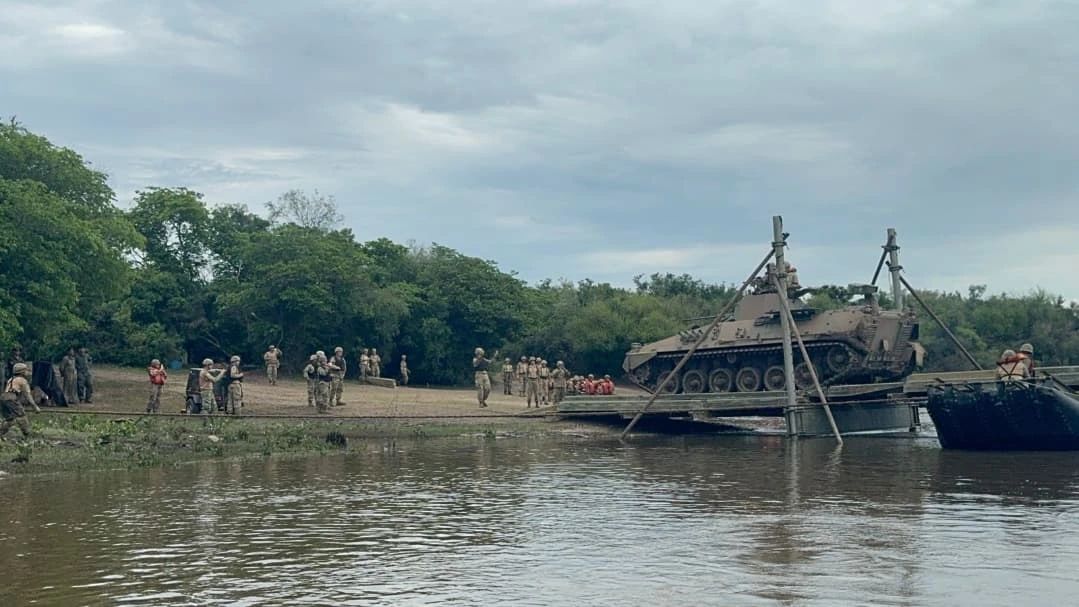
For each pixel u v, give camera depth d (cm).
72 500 1914
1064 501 1903
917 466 2614
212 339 6762
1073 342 8475
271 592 1192
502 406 4819
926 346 8275
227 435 3094
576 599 1149
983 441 3172
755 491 2081
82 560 1369
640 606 1115
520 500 1944
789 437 3762
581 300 8931
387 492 2055
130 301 6381
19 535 1548
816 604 1116
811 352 4584
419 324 7025
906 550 1412
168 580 1252
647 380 5119
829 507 1834
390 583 1234
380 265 7656
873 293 4688
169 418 3384
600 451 3139
